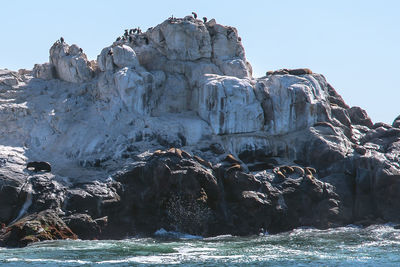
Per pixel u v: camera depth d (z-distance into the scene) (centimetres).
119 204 8569
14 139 10106
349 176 9531
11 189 8500
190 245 7331
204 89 10275
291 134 10206
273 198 8875
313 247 7088
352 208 9212
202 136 10038
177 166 8731
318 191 9088
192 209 8506
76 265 6097
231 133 10088
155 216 8606
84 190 8550
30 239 7538
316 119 10312
